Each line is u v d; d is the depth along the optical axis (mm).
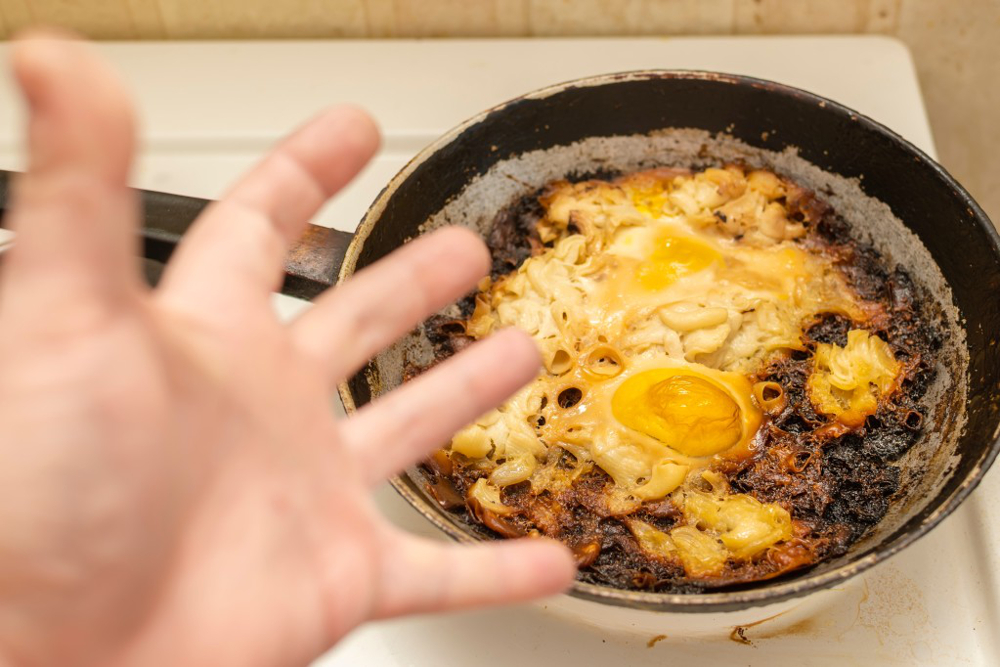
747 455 491
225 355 313
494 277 565
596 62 725
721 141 574
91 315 277
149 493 291
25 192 270
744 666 470
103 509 285
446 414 359
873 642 474
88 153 266
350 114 354
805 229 558
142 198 538
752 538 462
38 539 282
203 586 308
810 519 477
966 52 730
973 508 502
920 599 483
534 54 736
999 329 472
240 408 313
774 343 521
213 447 307
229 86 720
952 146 797
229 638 310
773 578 453
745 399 505
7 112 703
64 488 280
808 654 472
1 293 275
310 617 319
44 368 277
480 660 473
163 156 679
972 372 486
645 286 535
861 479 486
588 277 541
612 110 567
